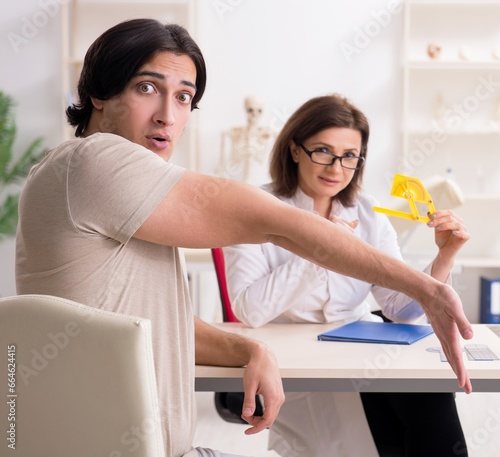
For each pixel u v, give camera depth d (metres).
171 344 1.18
